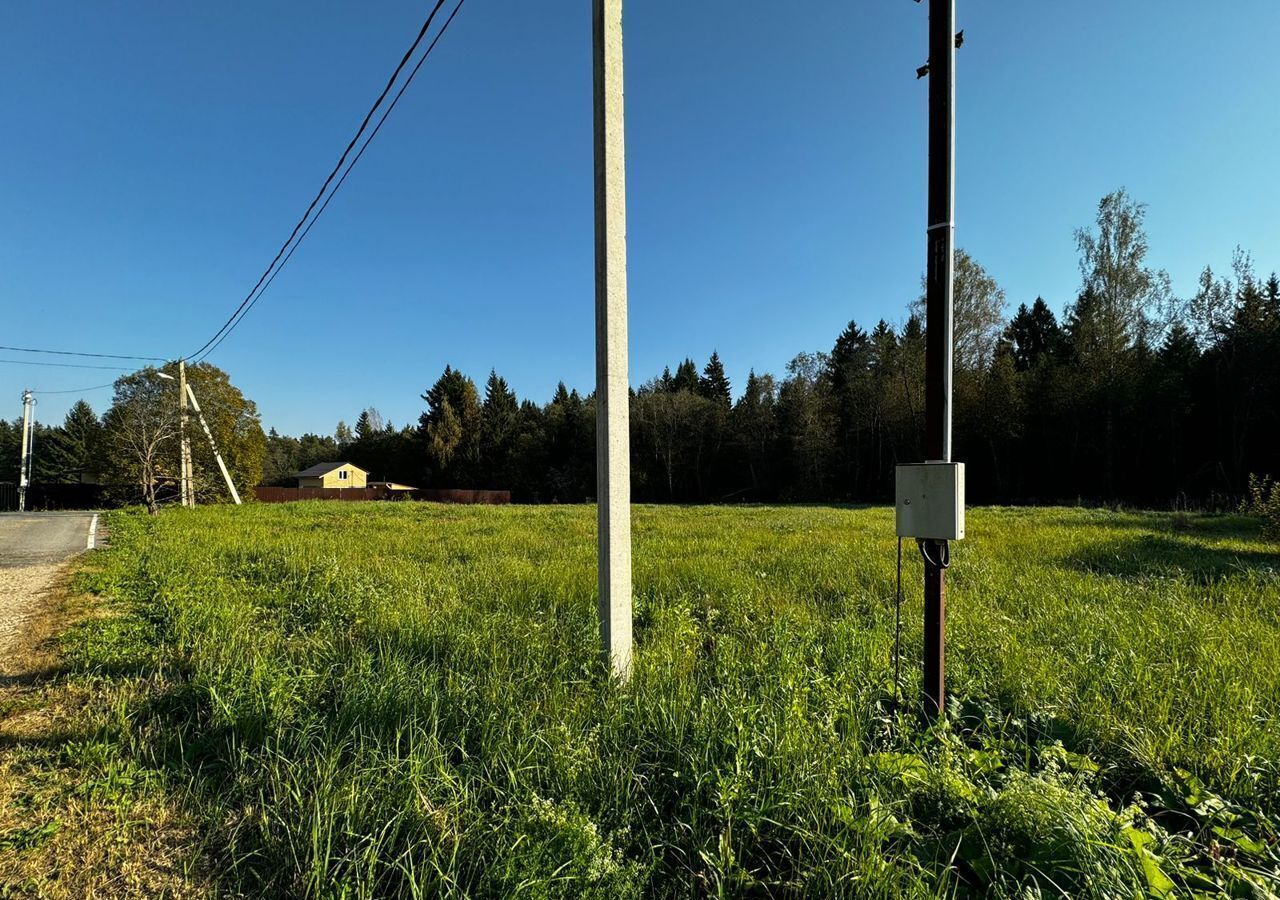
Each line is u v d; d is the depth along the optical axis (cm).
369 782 253
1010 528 1285
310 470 6112
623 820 234
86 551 1102
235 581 740
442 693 338
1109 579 668
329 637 480
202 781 279
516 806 231
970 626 459
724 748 269
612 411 389
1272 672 348
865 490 4241
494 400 6350
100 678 414
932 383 311
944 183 310
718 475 5009
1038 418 3294
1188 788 250
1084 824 199
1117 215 2923
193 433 2555
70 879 219
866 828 208
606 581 388
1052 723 305
